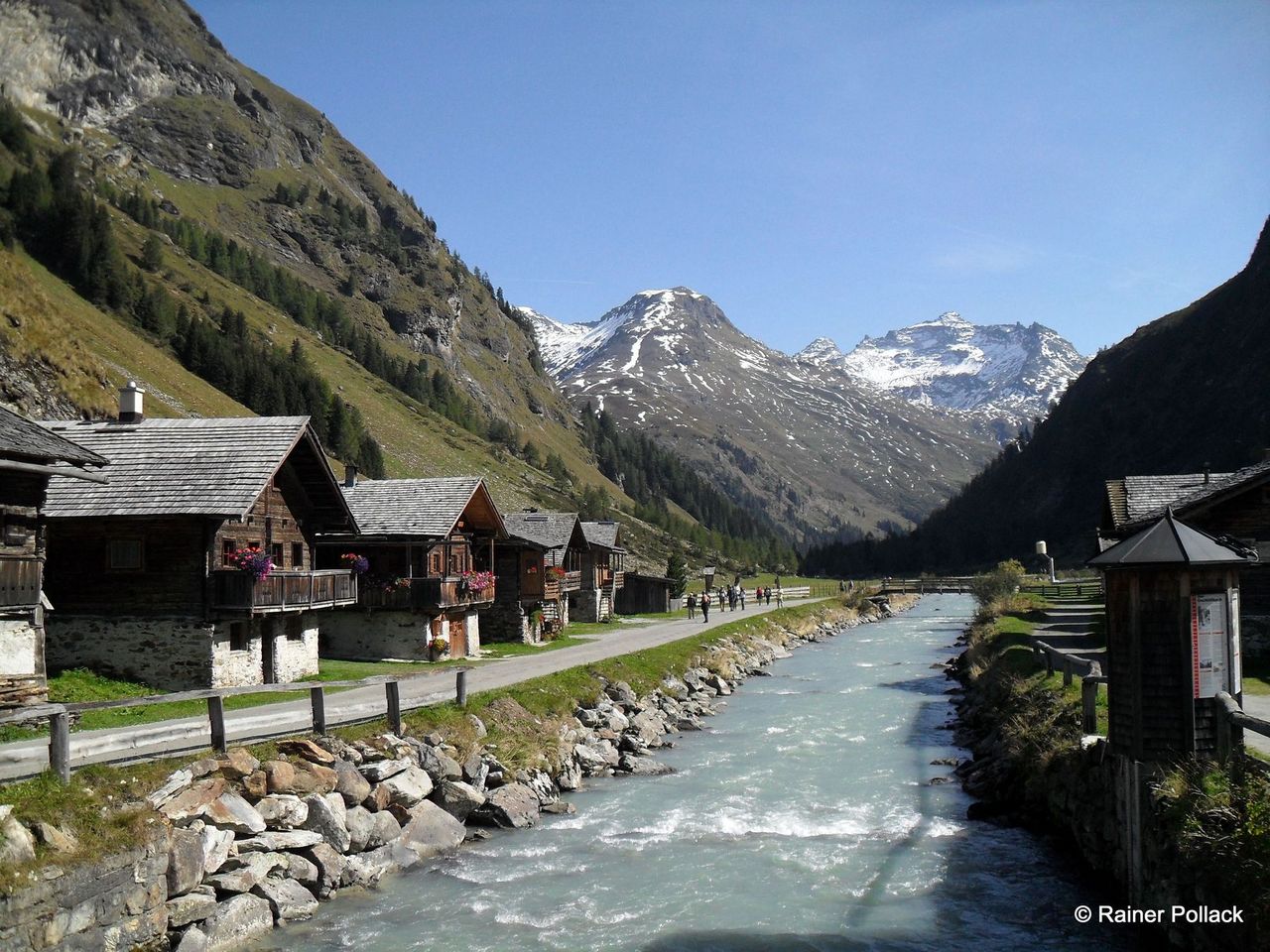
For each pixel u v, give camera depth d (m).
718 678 48.97
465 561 51.47
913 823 24.42
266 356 161.25
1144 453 179.75
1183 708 16.69
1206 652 16.77
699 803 26.58
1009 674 35.84
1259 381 163.25
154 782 17.95
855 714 41.00
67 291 145.62
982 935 17.48
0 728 22.95
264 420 36.91
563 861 21.78
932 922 18.14
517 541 56.03
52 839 14.87
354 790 21.56
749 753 33.16
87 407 63.06
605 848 22.69
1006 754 27.52
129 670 32.62
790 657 66.56
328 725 24.44
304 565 39.75
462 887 20.16
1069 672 27.72
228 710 27.88
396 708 25.08
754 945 17.25
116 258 162.88
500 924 18.16
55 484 33.91
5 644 24.58
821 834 23.66
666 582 95.62
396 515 47.62
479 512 52.19
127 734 22.25
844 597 125.56
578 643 57.38
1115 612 17.72
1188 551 16.62
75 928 14.56
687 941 17.44
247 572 32.62
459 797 23.95
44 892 14.06
